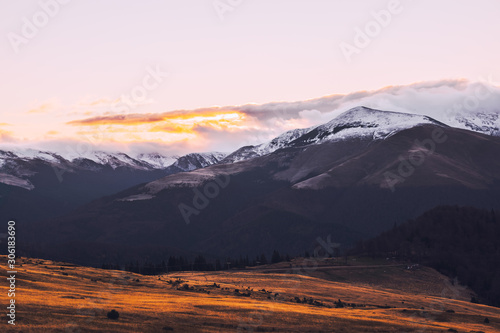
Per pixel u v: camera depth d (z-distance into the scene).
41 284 132.62
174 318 107.06
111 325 97.56
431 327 123.06
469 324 135.62
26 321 93.44
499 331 128.88
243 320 111.44
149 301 124.44
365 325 118.06
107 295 129.62
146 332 96.44
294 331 107.69
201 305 122.00
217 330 102.50
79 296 121.62
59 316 98.81
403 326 120.38
